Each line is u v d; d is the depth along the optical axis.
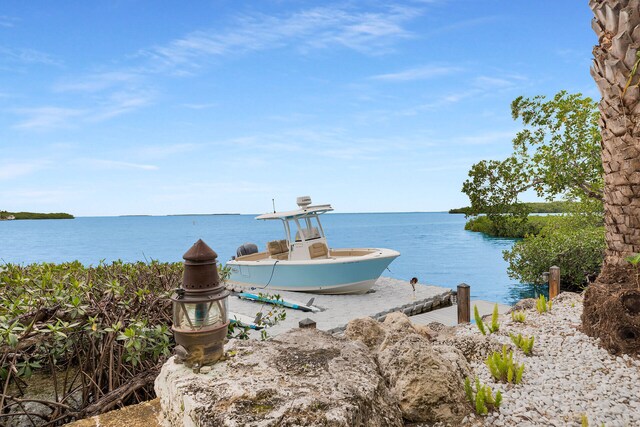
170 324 5.20
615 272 4.42
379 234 76.19
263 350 3.42
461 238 58.41
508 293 19.89
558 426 2.86
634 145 4.14
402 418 3.03
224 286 3.23
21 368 4.66
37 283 5.00
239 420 2.29
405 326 4.79
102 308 4.51
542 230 18.03
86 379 4.75
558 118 12.52
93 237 88.50
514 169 12.00
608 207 4.54
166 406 3.05
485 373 3.90
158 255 46.03
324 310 12.10
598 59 4.44
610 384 3.48
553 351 4.32
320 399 2.48
